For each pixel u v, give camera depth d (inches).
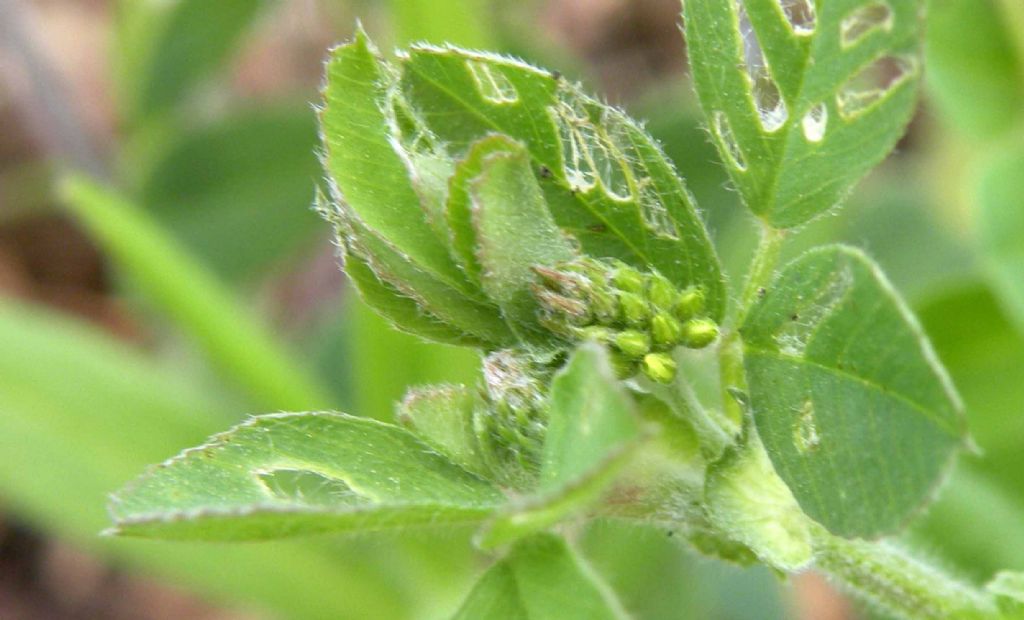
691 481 2.7
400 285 2.6
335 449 2.6
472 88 2.7
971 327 4.9
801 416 2.6
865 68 2.6
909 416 2.4
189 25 6.1
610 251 2.7
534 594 2.6
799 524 2.6
